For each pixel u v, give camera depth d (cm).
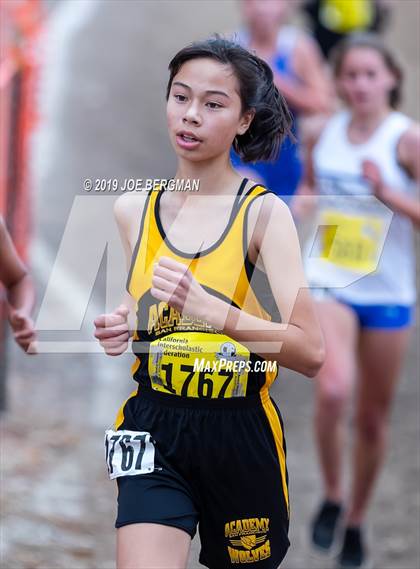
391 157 1551
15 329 1105
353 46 1547
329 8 2386
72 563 1328
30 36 1670
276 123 995
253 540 973
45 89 3441
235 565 986
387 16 2466
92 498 1521
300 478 1750
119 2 4609
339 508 1563
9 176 1684
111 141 3170
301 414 2003
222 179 961
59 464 1608
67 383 1928
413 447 1906
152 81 3788
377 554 1560
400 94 1572
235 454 954
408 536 1608
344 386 1502
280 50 1920
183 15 4572
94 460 1641
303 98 1898
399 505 1703
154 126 3397
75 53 3938
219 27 4456
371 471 1537
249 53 953
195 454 951
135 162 3042
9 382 1892
